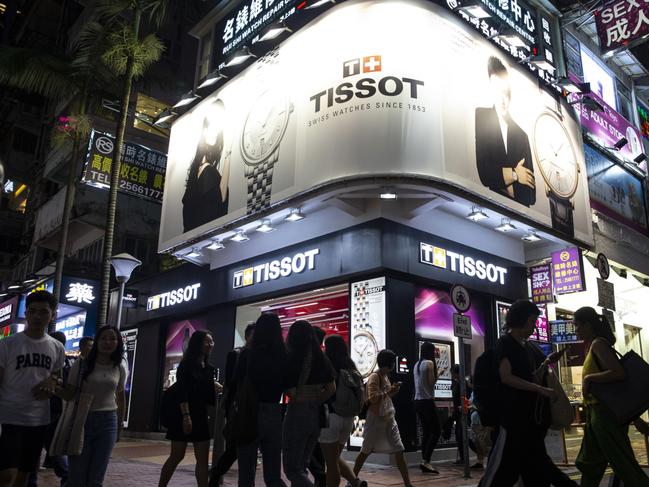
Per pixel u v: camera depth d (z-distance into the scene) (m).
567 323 12.06
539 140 11.74
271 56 11.70
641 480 4.23
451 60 10.09
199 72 16.44
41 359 4.25
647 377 4.31
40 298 4.32
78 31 25.03
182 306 14.73
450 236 10.91
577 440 11.97
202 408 5.39
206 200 12.61
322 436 5.24
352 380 5.32
